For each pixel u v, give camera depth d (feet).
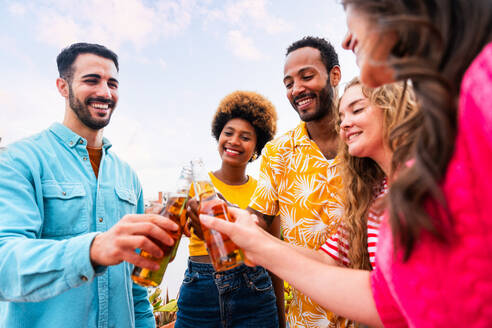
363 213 3.72
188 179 2.75
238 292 4.67
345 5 1.46
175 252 2.61
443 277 1.22
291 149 4.74
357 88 3.40
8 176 2.87
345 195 3.98
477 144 1.08
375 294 1.86
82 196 3.49
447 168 1.19
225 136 6.20
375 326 2.07
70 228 3.33
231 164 6.17
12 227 2.59
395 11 1.27
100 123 3.92
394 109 3.09
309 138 4.77
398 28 1.23
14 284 2.25
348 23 1.48
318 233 4.44
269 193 4.80
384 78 1.51
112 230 2.15
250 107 6.11
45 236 3.19
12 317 2.91
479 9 1.11
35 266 2.16
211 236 2.45
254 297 4.75
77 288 3.14
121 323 3.45
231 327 4.63
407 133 1.80
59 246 2.21
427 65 1.21
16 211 2.71
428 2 1.20
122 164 4.35
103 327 3.28
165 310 7.75
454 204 1.15
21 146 3.23
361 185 3.78
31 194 2.98
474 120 1.09
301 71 4.61
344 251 3.85
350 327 3.94
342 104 3.54
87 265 2.13
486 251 1.11
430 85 1.17
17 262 2.22
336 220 4.39
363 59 1.44
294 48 4.93
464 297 1.18
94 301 3.25
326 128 4.75
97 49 3.91
